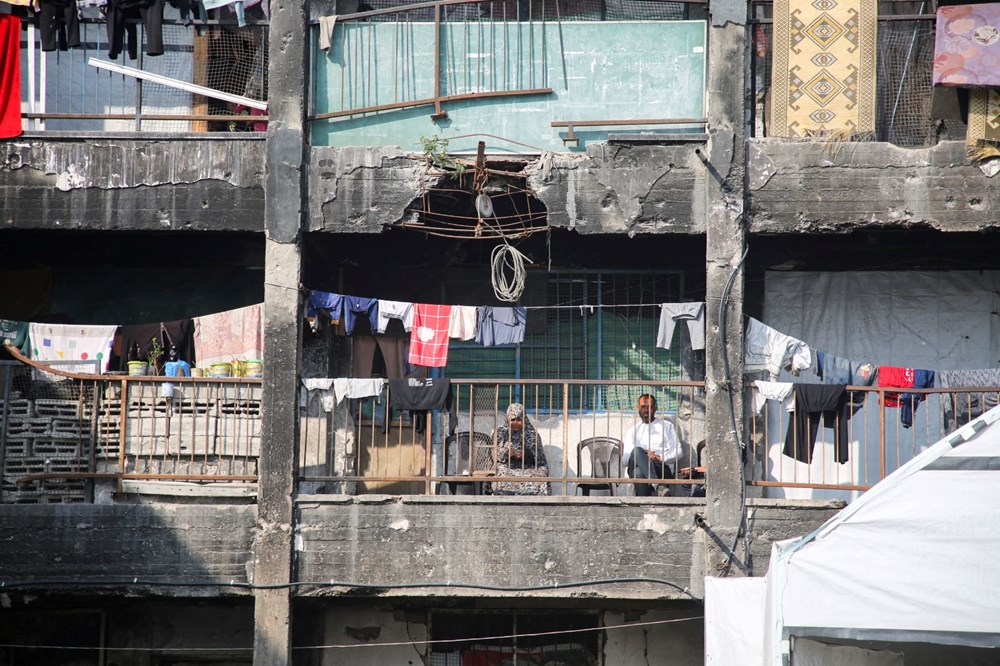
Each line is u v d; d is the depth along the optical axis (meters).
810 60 43.91
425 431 43.84
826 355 43.38
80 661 48.06
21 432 43.28
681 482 41.78
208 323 47.38
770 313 49.78
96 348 47.03
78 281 51.19
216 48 47.44
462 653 48.19
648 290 50.34
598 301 50.44
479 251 49.97
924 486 31.09
